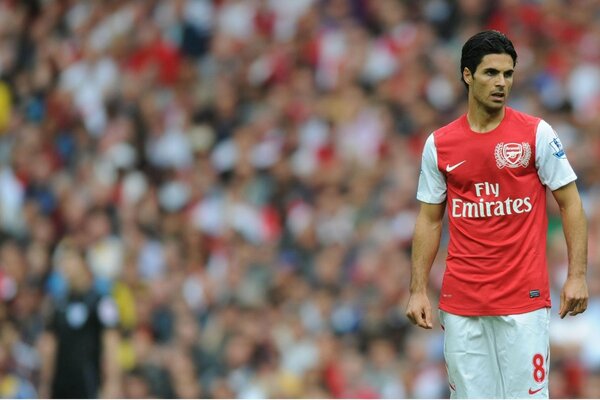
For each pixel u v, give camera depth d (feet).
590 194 177.78
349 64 217.77
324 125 207.10
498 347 76.48
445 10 222.69
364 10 226.79
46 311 167.84
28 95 234.38
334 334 161.79
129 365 155.43
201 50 234.38
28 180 212.84
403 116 203.82
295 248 183.21
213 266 184.44
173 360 155.74
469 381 77.05
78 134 222.07
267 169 201.26
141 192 203.31
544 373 75.82
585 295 74.69
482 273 76.38
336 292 168.86
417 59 213.05
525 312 75.66
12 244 190.90
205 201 198.29
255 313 164.96
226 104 220.23
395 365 149.79
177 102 223.92
